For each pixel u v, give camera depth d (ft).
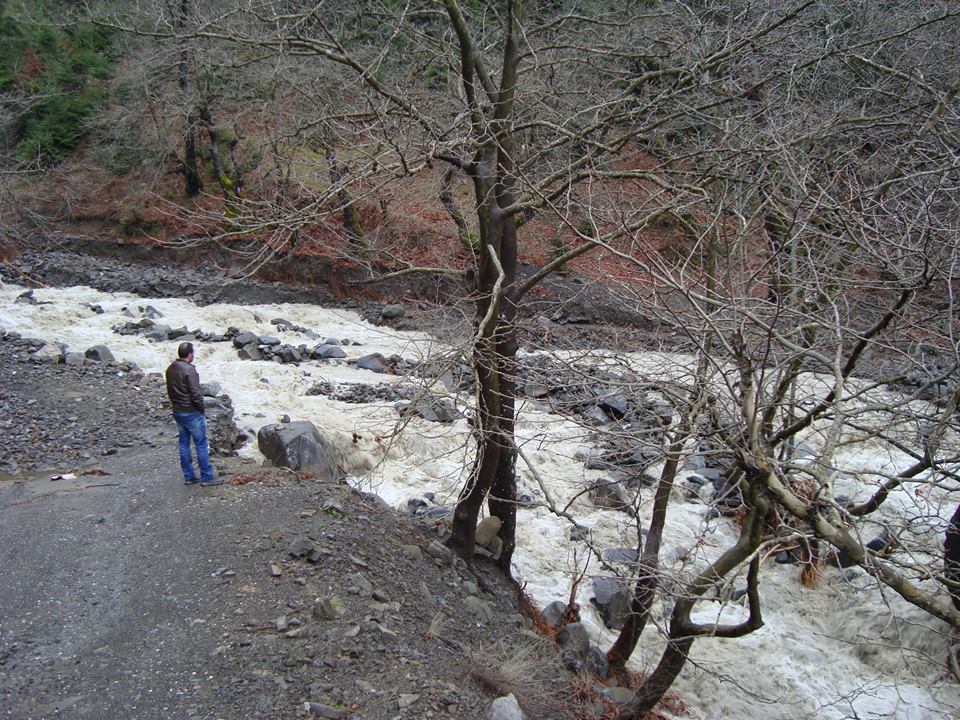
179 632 24.34
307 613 25.50
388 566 29.45
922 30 35.55
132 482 36.52
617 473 42.47
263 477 36.47
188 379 34.83
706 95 33.22
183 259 91.76
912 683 33.37
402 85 32.32
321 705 21.42
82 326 67.05
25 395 48.96
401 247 63.72
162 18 29.53
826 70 34.27
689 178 31.09
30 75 107.34
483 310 29.68
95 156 103.65
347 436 45.32
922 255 19.90
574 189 31.99
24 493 35.68
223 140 94.32
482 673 24.63
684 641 24.54
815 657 34.65
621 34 36.24
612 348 31.50
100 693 21.66
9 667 22.54
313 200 27.50
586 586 36.47
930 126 27.02
